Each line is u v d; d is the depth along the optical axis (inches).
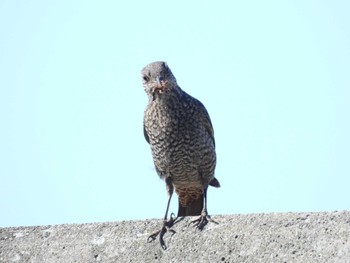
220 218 426.6
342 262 382.0
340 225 393.1
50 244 446.6
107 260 433.1
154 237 432.5
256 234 408.2
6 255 449.1
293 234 399.2
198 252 419.2
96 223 445.7
